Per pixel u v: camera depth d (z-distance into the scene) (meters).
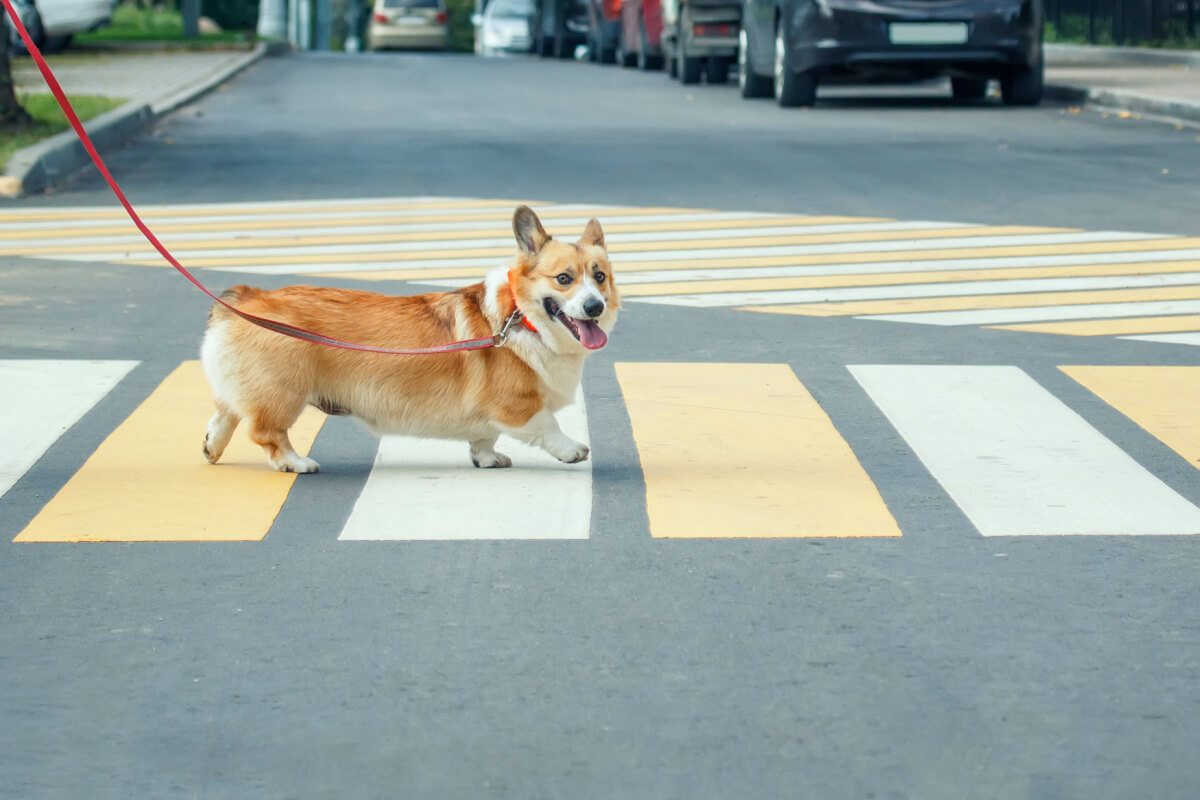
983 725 3.96
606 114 21.42
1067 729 3.94
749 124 19.70
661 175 15.25
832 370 7.96
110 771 3.75
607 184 14.72
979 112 20.86
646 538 5.40
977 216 12.74
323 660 4.37
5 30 17.56
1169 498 5.86
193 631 4.58
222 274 10.55
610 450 6.55
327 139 18.69
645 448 6.58
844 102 22.81
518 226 5.91
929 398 7.40
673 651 4.42
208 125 20.47
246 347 6.02
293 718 4.02
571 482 6.08
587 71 32.25
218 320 6.10
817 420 7.02
